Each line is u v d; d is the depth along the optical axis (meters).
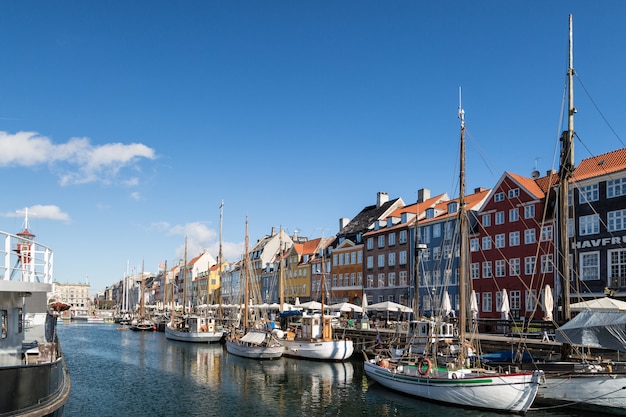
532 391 24.36
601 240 43.03
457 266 58.81
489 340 35.50
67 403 29.30
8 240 14.79
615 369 24.73
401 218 70.06
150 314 123.38
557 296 44.56
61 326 112.44
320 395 31.00
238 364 44.31
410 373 30.28
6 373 13.79
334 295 81.62
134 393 32.09
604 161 45.31
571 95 27.69
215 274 134.62
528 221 50.75
